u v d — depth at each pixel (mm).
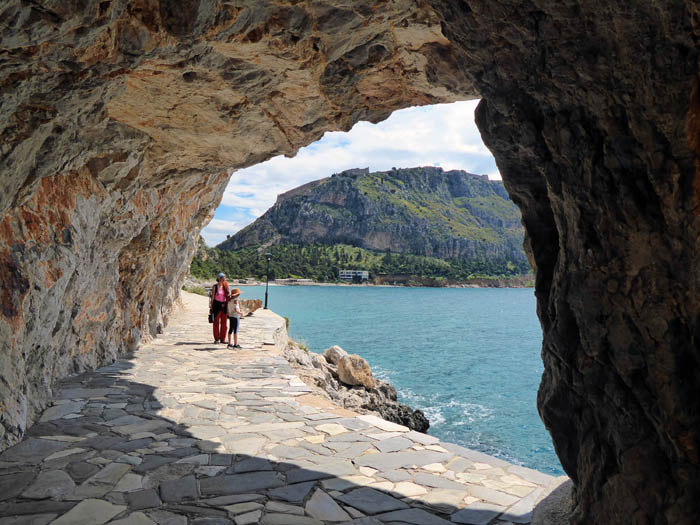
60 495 4043
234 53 4148
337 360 17219
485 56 2426
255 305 23891
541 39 2064
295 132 6371
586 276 2158
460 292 169000
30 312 5562
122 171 7105
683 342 1755
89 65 3232
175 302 21359
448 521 3725
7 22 2166
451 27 2467
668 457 1850
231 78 4668
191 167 8117
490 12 2170
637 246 1869
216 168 8164
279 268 191000
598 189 2021
